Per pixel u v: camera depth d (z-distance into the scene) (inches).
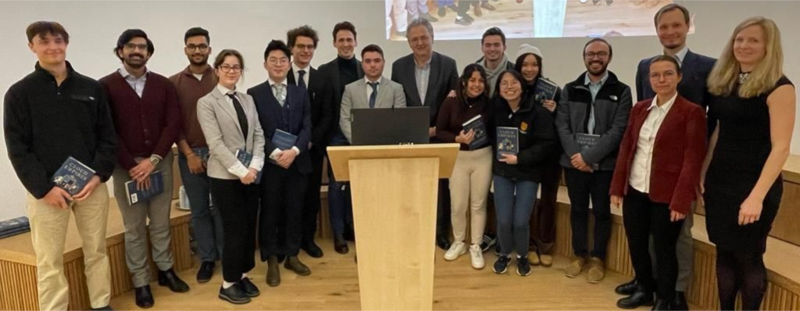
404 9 175.5
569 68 174.9
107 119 100.8
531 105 122.7
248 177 106.6
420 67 138.4
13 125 91.0
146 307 112.3
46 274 98.0
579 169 120.8
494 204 134.6
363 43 175.5
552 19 173.0
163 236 120.0
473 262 133.0
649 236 110.1
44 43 90.2
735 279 92.6
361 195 70.9
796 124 154.8
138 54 108.3
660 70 94.4
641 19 171.5
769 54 79.9
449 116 130.6
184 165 123.3
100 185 100.4
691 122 93.4
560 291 119.6
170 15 159.2
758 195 81.9
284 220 130.9
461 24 174.9
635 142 101.5
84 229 100.6
